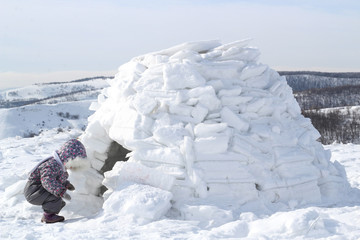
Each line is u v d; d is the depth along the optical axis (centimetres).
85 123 9738
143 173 454
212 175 456
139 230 372
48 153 1228
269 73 567
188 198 446
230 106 512
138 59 582
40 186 444
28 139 1551
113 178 471
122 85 555
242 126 493
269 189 472
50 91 19038
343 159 1043
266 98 524
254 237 337
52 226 412
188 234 360
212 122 494
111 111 544
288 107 563
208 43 571
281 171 489
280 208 455
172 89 505
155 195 422
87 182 531
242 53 554
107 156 570
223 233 359
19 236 358
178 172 455
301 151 518
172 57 536
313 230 345
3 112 9744
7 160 1082
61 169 448
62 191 435
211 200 445
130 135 488
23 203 521
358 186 672
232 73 530
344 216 405
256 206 449
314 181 504
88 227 395
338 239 321
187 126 483
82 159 462
